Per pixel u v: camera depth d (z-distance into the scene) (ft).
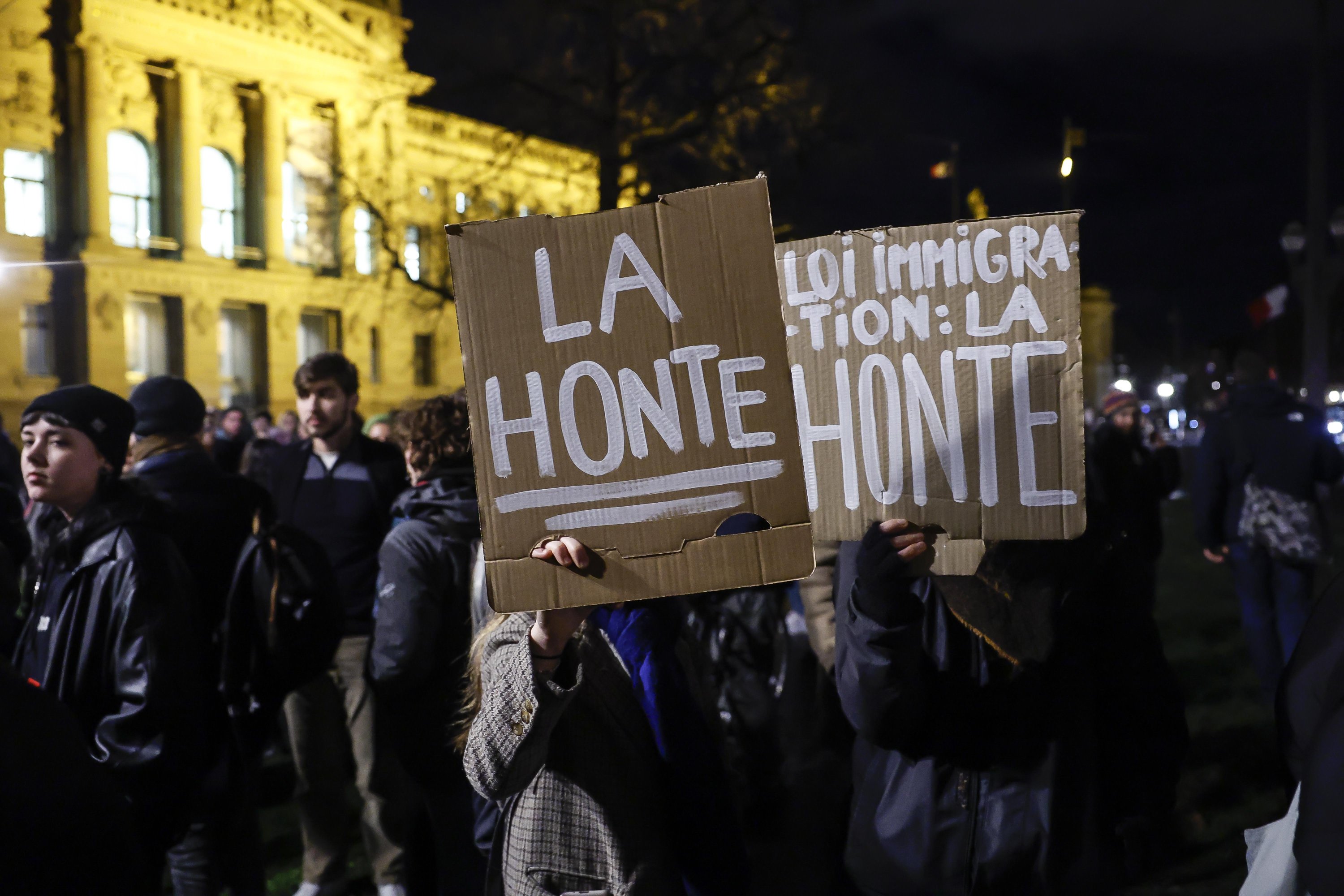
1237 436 19.70
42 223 99.35
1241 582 19.98
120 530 8.91
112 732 8.44
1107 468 20.42
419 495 11.09
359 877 15.11
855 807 7.73
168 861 11.14
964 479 6.59
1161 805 7.32
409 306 70.74
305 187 116.88
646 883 6.45
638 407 5.55
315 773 14.28
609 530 5.54
